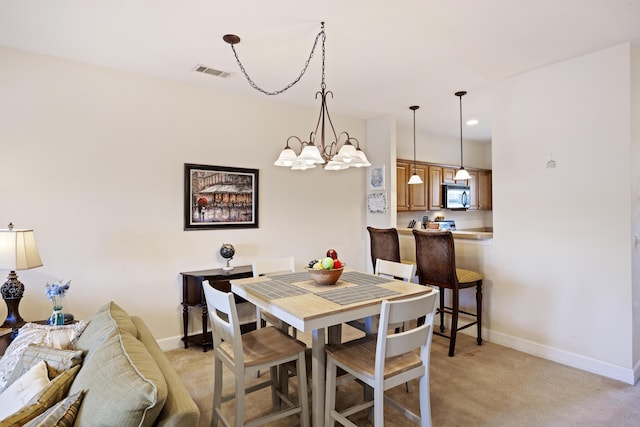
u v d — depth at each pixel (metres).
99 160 2.91
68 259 2.78
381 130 4.54
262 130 3.80
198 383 2.62
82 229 2.84
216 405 2.02
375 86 3.46
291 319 1.78
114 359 1.27
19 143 2.60
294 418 2.21
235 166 3.61
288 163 2.50
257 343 2.08
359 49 2.64
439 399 2.36
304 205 4.15
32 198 2.65
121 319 1.73
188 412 1.11
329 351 1.98
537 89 3.04
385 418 2.18
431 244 3.16
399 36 2.45
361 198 4.71
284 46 2.59
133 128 3.06
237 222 3.63
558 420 2.12
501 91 3.29
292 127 4.02
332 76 3.19
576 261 2.83
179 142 3.28
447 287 3.12
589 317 2.76
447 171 5.67
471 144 6.47
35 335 1.64
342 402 2.36
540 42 2.54
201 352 3.18
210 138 3.46
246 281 2.48
